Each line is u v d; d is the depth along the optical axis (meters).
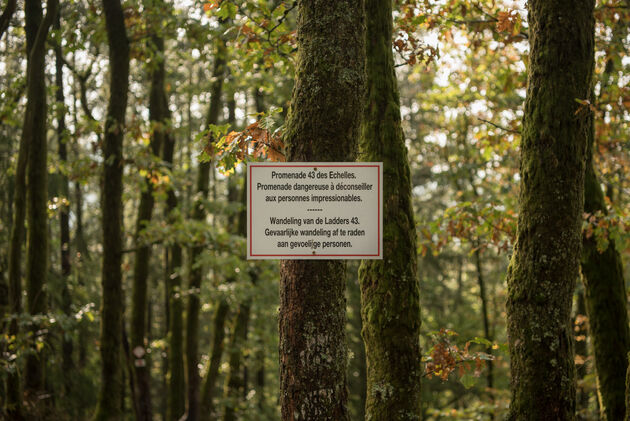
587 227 5.14
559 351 3.52
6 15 8.08
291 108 3.02
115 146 9.09
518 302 3.65
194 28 9.33
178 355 13.76
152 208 11.58
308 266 2.84
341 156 2.89
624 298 5.18
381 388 3.81
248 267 12.18
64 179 12.36
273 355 15.72
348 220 2.85
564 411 3.49
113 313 8.87
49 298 11.29
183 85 14.40
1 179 10.71
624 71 6.52
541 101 3.72
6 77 11.61
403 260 3.96
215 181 18.45
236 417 14.60
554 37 3.71
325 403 2.79
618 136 7.93
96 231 18.20
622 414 4.91
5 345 7.51
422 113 16.00
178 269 13.05
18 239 7.77
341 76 2.93
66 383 11.08
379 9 4.29
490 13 6.71
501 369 14.69
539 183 3.65
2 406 8.03
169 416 13.58
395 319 3.87
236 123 14.68
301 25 3.08
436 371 4.16
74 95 14.81
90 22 10.24
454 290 20.92
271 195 2.86
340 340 2.87
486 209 6.24
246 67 5.64
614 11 6.14
